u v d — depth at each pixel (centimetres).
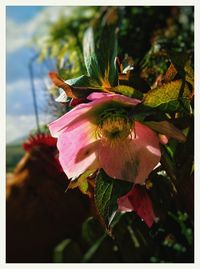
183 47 29
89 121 15
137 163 15
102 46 15
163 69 22
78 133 15
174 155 16
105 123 15
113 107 15
